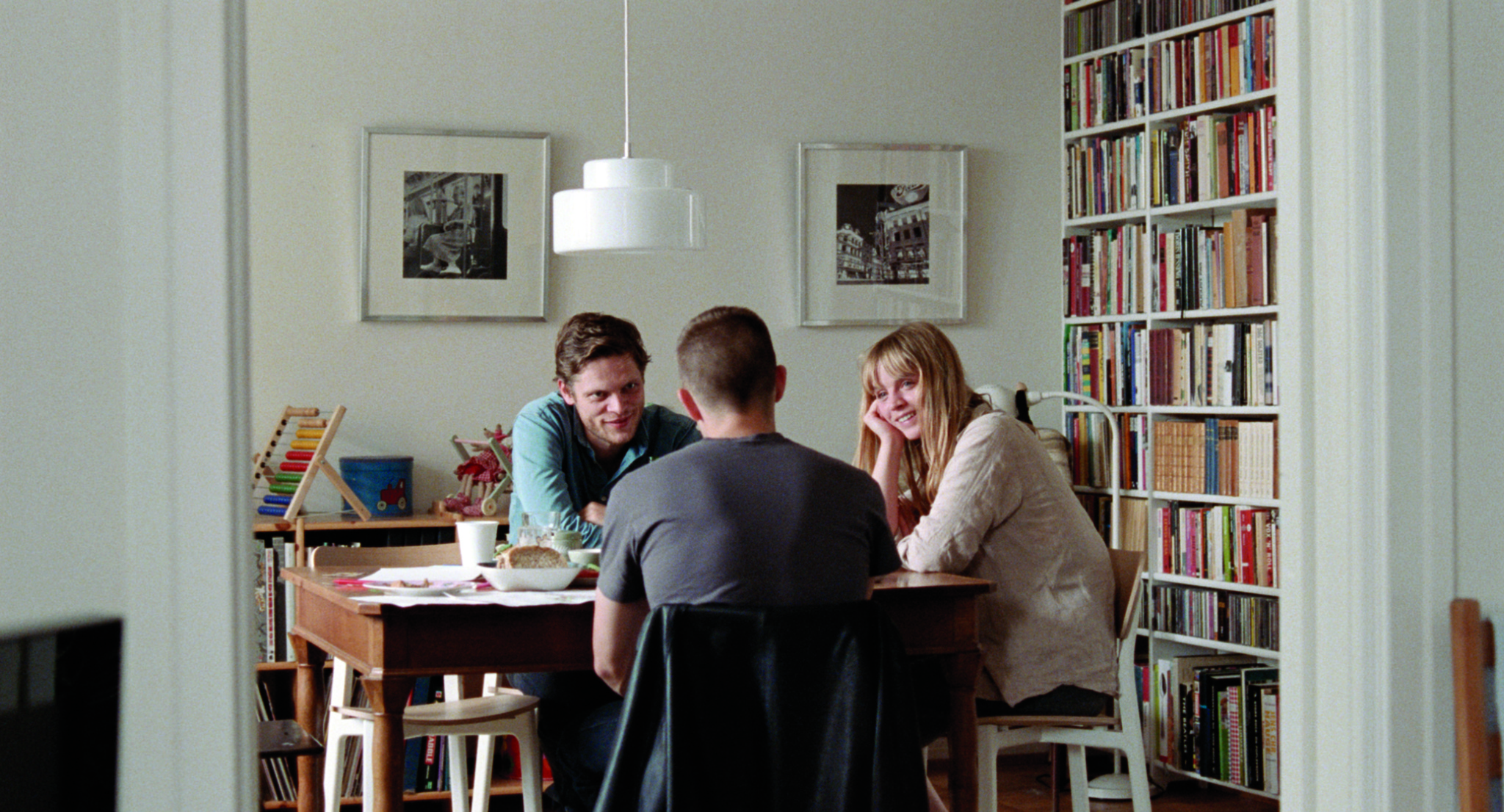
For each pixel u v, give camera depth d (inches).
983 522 115.6
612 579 91.4
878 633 83.2
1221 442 171.9
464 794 130.6
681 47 185.2
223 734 55.9
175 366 55.7
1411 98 72.7
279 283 172.9
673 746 79.7
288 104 172.9
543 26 180.5
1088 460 191.2
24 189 54.6
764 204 188.5
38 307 54.7
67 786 52.8
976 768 106.7
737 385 91.3
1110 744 115.4
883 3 192.4
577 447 138.9
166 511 55.7
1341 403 72.9
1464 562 73.9
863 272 191.3
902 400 128.6
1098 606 117.0
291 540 165.0
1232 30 171.2
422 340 177.3
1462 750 70.2
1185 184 177.2
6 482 54.3
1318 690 74.5
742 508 87.9
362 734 114.0
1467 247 74.2
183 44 55.8
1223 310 171.8
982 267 196.7
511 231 179.0
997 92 196.9
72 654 53.1
